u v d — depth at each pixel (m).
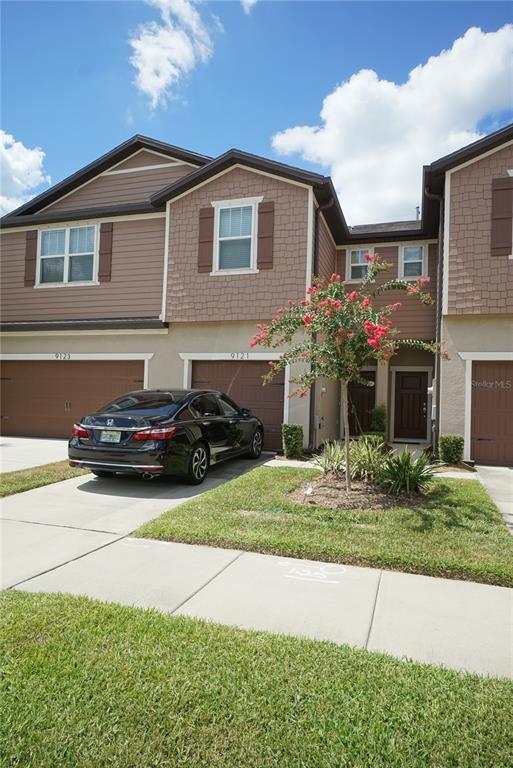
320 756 1.90
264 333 6.85
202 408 7.88
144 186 13.90
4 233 13.70
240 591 3.52
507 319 9.52
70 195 14.56
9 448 10.72
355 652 2.66
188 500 6.18
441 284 10.48
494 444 9.53
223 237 11.30
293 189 10.77
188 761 1.87
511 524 5.35
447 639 2.87
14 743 1.95
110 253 12.59
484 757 1.91
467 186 9.71
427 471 7.11
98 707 2.17
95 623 2.95
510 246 9.42
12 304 13.45
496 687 2.36
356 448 7.77
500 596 3.48
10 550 4.39
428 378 14.52
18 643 2.71
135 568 3.96
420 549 4.29
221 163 11.08
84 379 12.55
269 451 10.88
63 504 6.07
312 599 3.39
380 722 2.10
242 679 2.39
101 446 6.77
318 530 4.84
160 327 11.71
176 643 2.72
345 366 6.34
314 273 11.02
